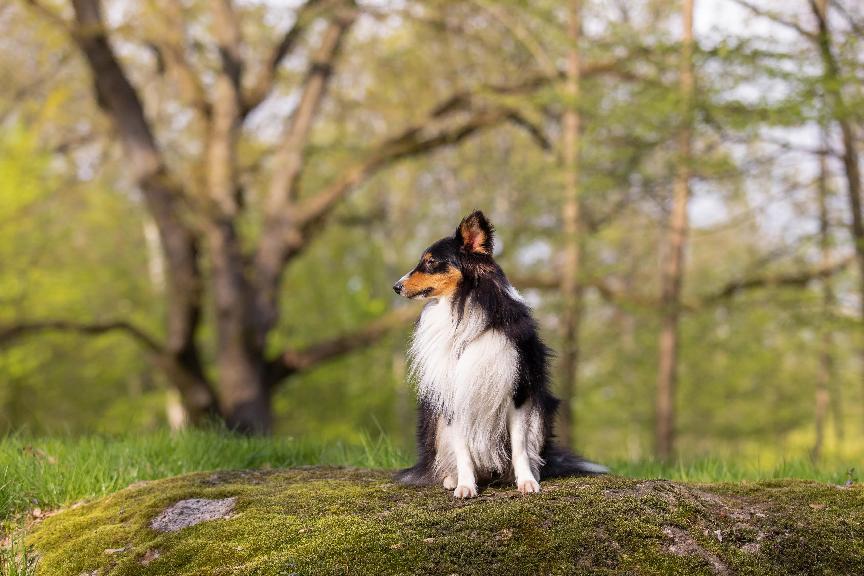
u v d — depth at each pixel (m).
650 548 3.41
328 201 16.97
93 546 3.98
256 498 4.18
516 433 4.14
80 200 22.45
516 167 18.22
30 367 20.00
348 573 3.30
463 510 3.66
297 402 23.89
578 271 13.77
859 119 10.88
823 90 10.38
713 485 4.34
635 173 13.12
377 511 3.88
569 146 13.30
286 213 16.72
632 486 3.91
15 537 4.40
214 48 16.50
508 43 16.59
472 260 4.27
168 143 21.86
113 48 16.11
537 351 4.22
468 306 4.16
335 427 22.39
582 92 12.95
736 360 20.11
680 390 22.83
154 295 23.45
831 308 12.92
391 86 18.67
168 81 21.22
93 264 22.52
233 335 15.96
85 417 23.12
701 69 11.10
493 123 16.75
